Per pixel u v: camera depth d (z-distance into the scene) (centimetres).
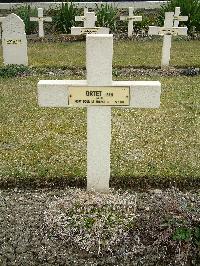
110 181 524
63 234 419
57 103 431
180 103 778
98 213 432
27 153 591
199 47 1227
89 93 424
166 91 839
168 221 416
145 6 1611
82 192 475
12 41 981
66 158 578
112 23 1414
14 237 427
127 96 424
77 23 1406
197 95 820
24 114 725
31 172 542
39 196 496
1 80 906
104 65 411
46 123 689
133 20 1344
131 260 398
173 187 516
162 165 562
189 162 571
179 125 687
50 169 549
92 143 448
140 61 1074
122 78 938
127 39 1342
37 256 404
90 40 402
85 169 549
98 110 432
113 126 680
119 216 431
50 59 1082
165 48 998
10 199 491
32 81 902
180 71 984
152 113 734
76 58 1095
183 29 976
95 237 411
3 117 712
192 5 1377
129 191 507
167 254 401
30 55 1121
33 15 1418
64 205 446
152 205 462
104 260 398
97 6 1498
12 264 396
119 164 562
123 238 413
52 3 1608
